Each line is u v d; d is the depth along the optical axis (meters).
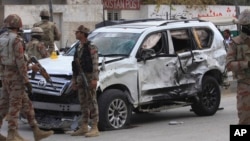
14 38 12.25
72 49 16.95
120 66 15.03
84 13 45.19
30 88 12.72
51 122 14.88
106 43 16.14
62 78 14.48
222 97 23.00
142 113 18.89
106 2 48.75
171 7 51.88
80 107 14.30
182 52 16.83
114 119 15.03
